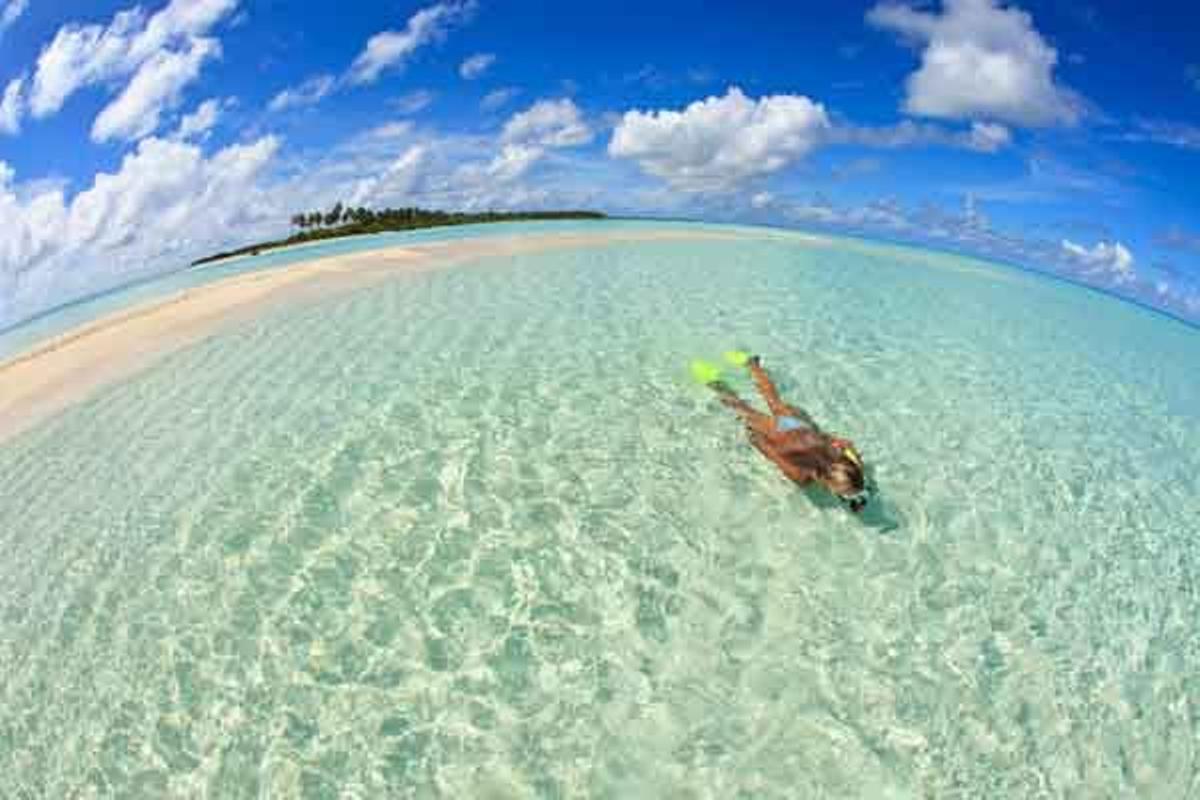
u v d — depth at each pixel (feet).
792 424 23.08
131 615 17.37
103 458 25.66
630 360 31.89
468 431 25.09
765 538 19.29
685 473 22.20
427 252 65.41
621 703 14.39
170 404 29.78
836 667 15.35
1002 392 32.32
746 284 52.08
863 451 24.38
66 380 34.27
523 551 18.72
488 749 13.46
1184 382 40.16
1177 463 27.40
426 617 16.60
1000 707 14.65
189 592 17.95
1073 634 16.87
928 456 24.61
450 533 19.52
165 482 23.36
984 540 20.11
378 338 35.99
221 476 23.24
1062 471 24.94
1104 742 14.05
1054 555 19.84
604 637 15.98
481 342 34.53
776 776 12.98
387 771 13.06
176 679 15.31
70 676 15.67
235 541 19.75
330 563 18.58
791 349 34.58
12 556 20.30
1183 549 21.01
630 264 59.57
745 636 16.06
